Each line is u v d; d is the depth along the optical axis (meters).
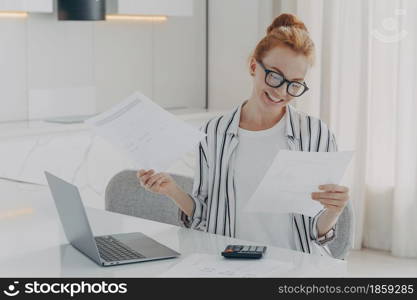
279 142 2.32
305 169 1.97
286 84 2.20
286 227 2.27
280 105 2.25
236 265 1.82
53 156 4.30
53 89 4.81
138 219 2.35
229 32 5.56
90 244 1.83
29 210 2.39
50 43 4.76
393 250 4.73
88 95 5.02
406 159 4.62
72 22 4.87
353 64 4.76
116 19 5.13
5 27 4.53
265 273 1.75
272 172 1.97
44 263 1.84
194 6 5.59
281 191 2.01
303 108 5.02
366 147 4.77
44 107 4.77
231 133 2.35
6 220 2.27
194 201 2.38
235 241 2.07
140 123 2.13
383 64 4.69
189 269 1.78
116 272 1.76
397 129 4.62
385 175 4.79
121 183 2.71
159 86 5.45
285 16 2.30
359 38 4.73
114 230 2.19
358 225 4.83
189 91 5.64
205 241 2.07
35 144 4.21
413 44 4.53
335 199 2.01
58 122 4.58
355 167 4.79
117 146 2.09
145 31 5.32
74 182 4.40
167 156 2.11
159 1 5.02
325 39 4.86
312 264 1.84
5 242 2.03
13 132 4.10
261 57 2.23
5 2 4.22
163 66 5.46
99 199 4.55
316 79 4.96
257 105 2.32
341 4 4.77
